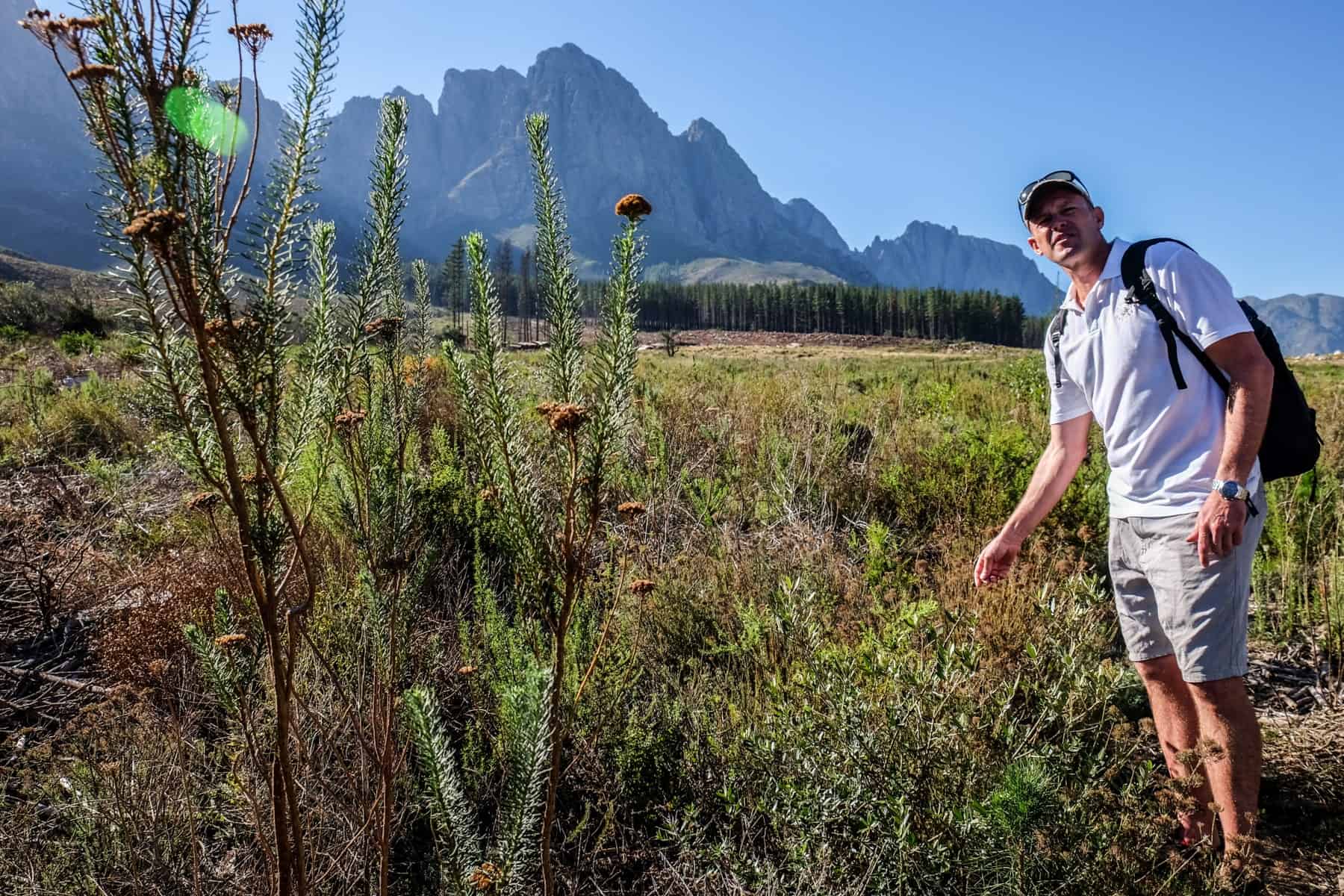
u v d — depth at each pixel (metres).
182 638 2.91
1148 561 2.37
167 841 2.14
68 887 2.05
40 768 2.51
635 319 1.53
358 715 2.43
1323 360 30.94
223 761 2.55
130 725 2.57
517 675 2.41
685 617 3.44
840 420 6.66
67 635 3.48
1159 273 2.27
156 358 1.32
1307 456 2.24
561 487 1.64
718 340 96.81
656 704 2.81
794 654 2.93
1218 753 2.01
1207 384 2.25
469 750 2.47
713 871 2.10
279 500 1.46
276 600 1.49
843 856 2.07
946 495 4.81
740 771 2.44
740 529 4.69
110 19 1.15
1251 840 1.97
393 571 2.21
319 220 1.58
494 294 1.61
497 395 1.59
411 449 3.89
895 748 2.19
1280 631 3.60
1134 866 1.85
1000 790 1.83
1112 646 3.37
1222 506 2.11
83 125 1.18
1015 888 1.77
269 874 2.03
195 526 4.06
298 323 1.46
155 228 1.11
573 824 2.47
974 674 2.45
